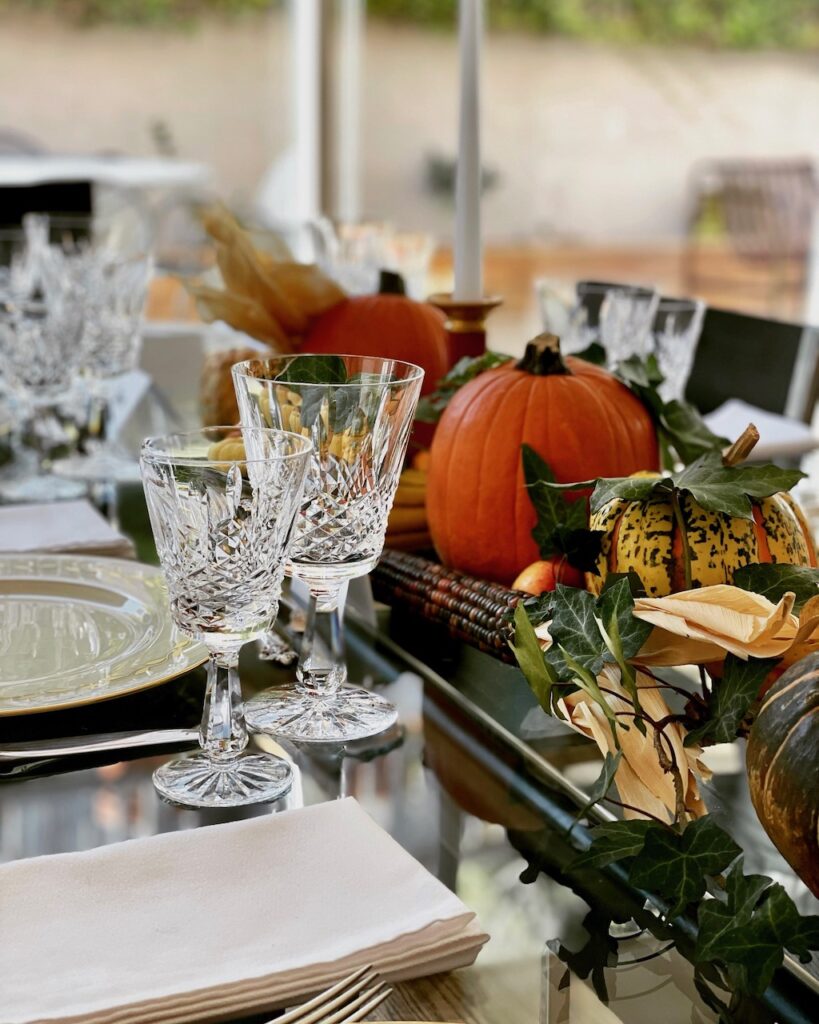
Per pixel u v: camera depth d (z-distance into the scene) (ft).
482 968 1.70
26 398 4.66
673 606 1.85
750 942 1.57
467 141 3.43
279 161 18.19
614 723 1.79
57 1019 1.45
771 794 1.58
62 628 2.75
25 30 16.75
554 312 4.76
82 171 15.84
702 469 2.24
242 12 17.53
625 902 1.88
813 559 2.49
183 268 9.19
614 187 22.47
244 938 1.64
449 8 19.86
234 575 2.06
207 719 2.25
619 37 21.85
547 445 2.92
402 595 2.74
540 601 2.09
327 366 2.53
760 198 23.43
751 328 6.26
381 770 2.28
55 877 1.76
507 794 2.21
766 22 22.81
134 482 4.31
